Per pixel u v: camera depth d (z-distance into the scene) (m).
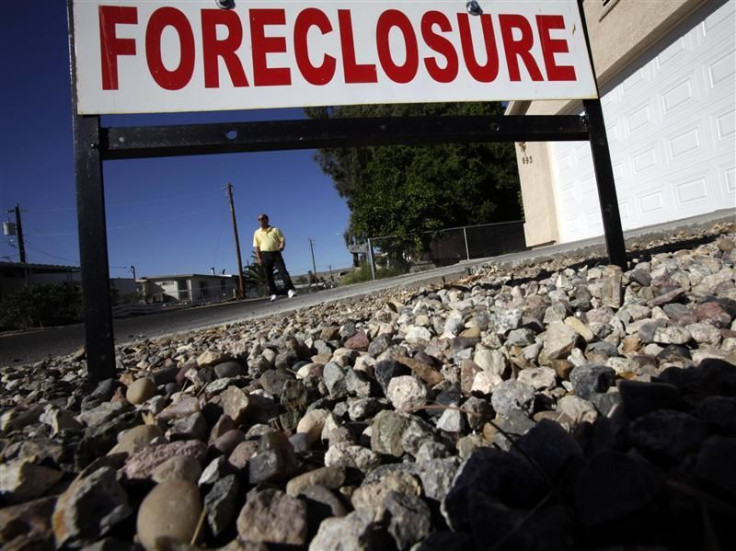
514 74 2.34
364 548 0.62
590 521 0.59
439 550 0.62
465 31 2.30
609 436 0.82
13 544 0.68
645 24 5.45
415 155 16.38
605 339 1.54
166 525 0.70
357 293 4.84
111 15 1.93
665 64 5.44
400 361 1.43
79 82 1.87
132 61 1.93
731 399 0.81
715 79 4.81
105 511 0.72
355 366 1.61
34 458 0.98
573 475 0.72
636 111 6.02
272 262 8.23
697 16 4.92
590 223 7.74
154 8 1.98
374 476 0.86
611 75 6.34
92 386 1.75
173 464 0.86
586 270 3.02
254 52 2.07
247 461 0.90
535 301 2.05
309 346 2.14
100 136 1.89
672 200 5.59
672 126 5.46
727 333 1.34
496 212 16.06
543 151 8.96
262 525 0.70
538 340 1.49
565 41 2.41
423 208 12.28
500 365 1.29
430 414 1.15
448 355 1.59
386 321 2.62
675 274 2.22
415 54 2.24
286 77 2.10
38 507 0.78
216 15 2.04
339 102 2.14
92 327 1.77
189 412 1.24
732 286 1.86
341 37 2.17
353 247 11.59
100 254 1.81
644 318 1.68
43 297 16.38
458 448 0.93
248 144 2.04
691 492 0.59
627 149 6.28
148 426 1.06
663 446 0.74
